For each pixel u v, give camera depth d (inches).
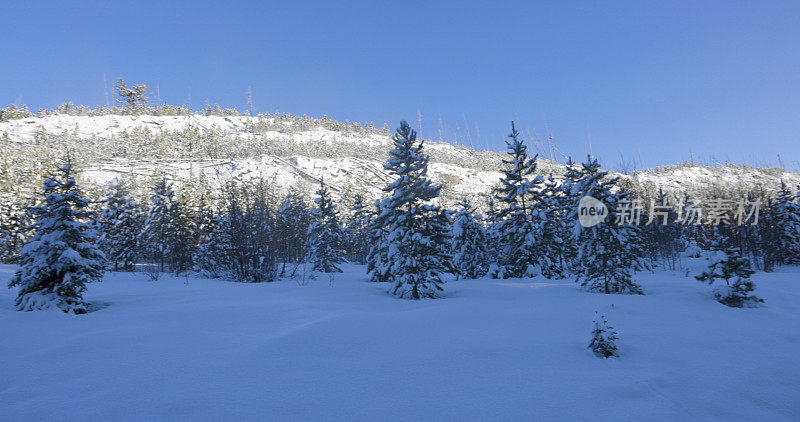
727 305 533.6
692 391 242.5
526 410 211.2
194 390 235.3
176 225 1683.1
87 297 686.5
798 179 5629.9
